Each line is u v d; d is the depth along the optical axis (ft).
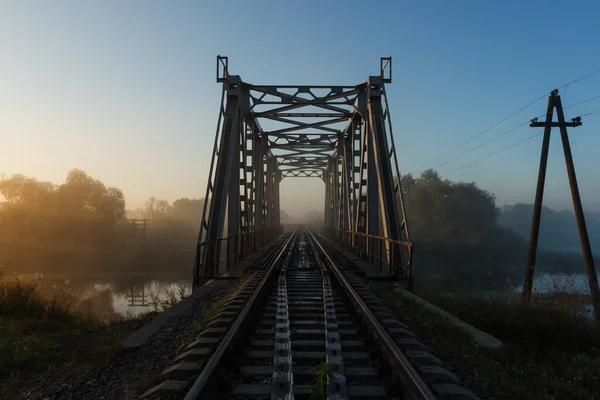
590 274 39.68
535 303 29.53
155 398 11.95
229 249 47.03
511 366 15.87
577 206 47.78
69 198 186.70
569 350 19.24
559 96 50.75
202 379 11.55
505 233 213.46
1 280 31.94
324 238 131.85
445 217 206.69
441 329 20.59
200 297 31.40
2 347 17.92
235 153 54.49
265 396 12.18
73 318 27.22
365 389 12.41
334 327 19.60
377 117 54.13
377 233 56.54
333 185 125.29
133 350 17.93
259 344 17.37
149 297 70.08
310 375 13.66
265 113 65.87
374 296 28.07
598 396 12.94
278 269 43.68
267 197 114.21
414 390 11.30
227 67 53.26
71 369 15.81
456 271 141.28
